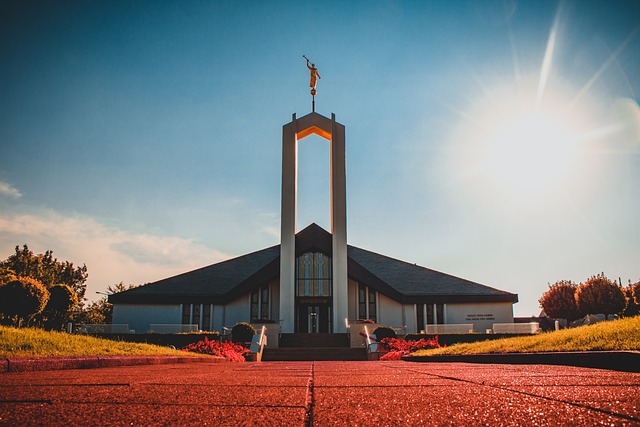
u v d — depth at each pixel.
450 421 2.25
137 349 11.23
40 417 2.41
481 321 33.19
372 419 2.35
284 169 33.38
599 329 8.82
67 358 7.03
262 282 32.78
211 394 3.42
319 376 5.42
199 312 33.38
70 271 48.00
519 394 3.15
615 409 2.45
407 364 10.32
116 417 2.43
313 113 34.22
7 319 22.27
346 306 31.41
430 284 34.94
